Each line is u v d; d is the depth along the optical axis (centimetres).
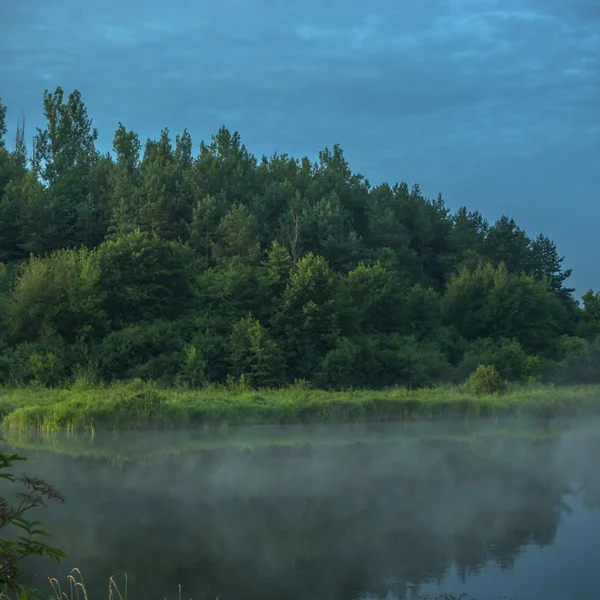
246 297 6506
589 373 7250
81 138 11762
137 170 11169
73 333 5447
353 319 6500
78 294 5428
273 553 1152
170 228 9675
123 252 6034
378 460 2098
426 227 11894
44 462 2009
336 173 12800
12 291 5969
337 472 1888
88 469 1906
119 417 2780
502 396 3962
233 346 5519
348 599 948
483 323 7919
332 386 5734
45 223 8656
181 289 6316
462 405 3475
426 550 1173
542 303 7969
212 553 1156
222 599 948
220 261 8475
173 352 5381
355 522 1359
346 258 9550
